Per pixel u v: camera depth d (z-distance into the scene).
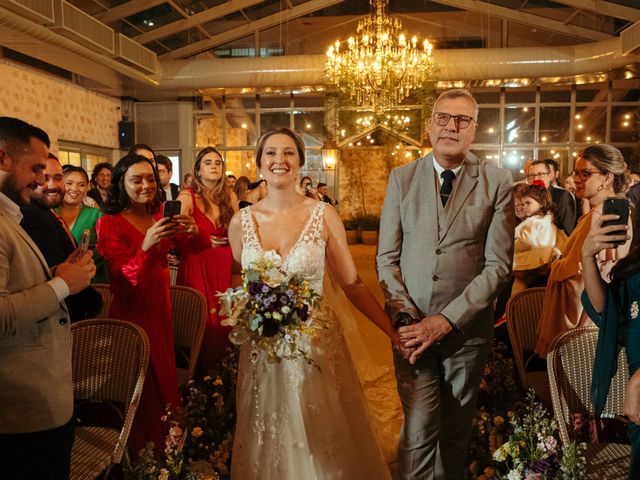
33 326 1.64
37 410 1.63
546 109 12.30
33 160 1.67
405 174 2.31
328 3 11.78
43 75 9.21
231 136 13.10
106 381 2.26
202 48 12.17
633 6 9.74
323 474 2.20
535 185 3.32
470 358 2.19
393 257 2.29
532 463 1.93
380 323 2.36
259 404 2.22
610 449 2.06
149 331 2.64
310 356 2.18
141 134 12.66
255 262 2.07
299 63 10.83
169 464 2.24
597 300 1.75
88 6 9.45
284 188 2.32
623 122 11.99
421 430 2.19
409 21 12.33
